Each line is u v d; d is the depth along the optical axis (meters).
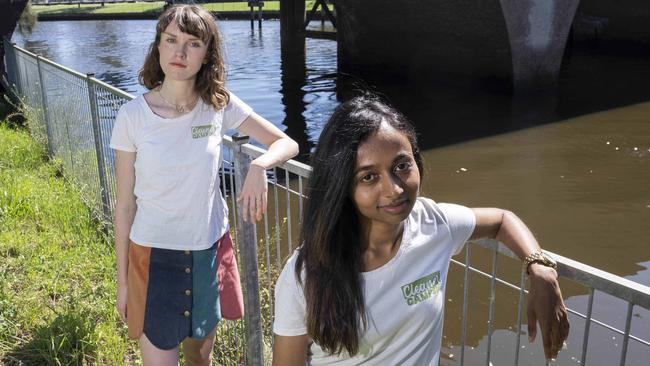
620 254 6.58
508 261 6.04
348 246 1.83
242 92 17.53
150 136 2.79
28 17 41.84
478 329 4.96
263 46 28.84
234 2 53.25
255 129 3.08
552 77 16.84
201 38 2.72
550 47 16.59
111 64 24.64
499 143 11.25
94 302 4.41
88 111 5.99
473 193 8.62
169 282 2.87
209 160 2.88
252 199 2.76
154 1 63.31
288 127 13.26
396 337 1.91
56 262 5.01
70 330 4.00
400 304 1.87
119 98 5.02
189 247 2.88
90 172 6.25
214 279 2.97
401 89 17.81
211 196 2.91
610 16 24.22
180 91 2.80
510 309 5.21
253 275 3.28
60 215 6.00
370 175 1.76
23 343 3.96
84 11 57.12
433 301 1.91
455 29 18.44
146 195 2.84
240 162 3.11
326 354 1.96
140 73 2.95
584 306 5.21
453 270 5.86
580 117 13.13
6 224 5.78
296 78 19.92
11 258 5.09
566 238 7.02
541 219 7.60
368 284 1.85
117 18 52.31
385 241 1.86
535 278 1.84
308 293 1.84
